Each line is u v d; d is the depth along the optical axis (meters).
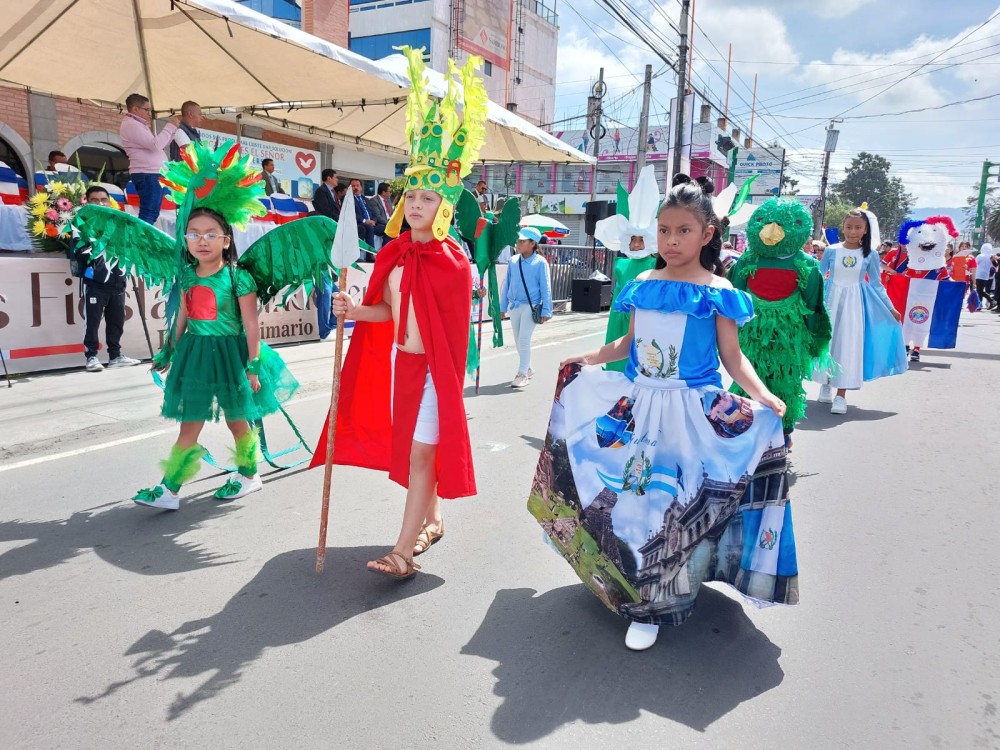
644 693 2.48
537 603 3.10
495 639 2.79
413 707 2.36
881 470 5.23
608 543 2.83
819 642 2.86
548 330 12.53
